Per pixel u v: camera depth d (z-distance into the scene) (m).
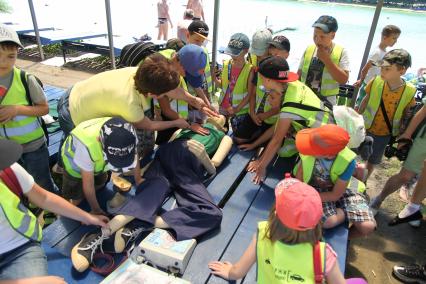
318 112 2.59
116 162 1.93
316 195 1.51
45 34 7.90
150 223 2.27
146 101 2.54
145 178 2.69
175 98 2.90
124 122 2.04
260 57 3.38
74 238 2.23
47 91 4.97
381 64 3.12
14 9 12.52
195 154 2.74
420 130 2.98
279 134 2.68
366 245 3.15
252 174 3.08
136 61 3.34
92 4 14.68
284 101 2.61
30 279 1.62
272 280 1.59
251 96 3.52
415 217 3.20
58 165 2.97
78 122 2.51
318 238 1.54
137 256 2.12
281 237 1.53
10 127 2.56
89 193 2.21
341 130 2.21
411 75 5.23
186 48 3.04
